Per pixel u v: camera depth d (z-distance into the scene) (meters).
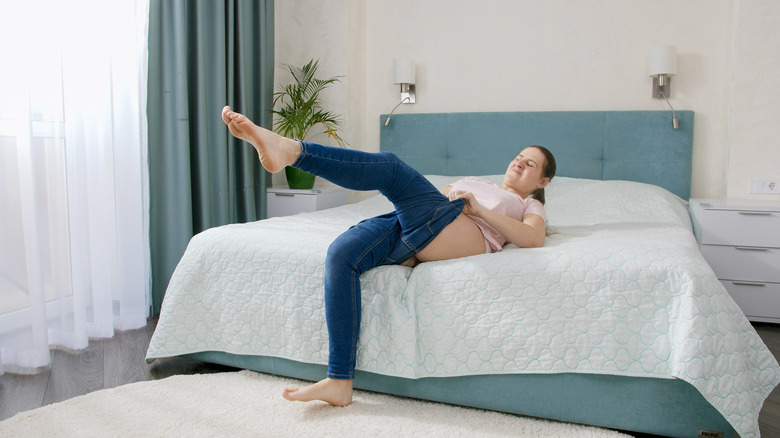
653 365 1.35
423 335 1.54
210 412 1.51
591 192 2.80
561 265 1.46
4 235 1.96
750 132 2.88
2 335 1.94
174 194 2.65
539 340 1.44
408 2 3.64
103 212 2.31
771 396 1.74
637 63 3.21
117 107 2.40
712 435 1.34
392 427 1.42
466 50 3.54
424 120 3.55
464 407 1.57
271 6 3.47
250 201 3.24
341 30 3.56
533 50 3.40
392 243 1.65
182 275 1.82
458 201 1.68
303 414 1.50
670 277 1.37
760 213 2.57
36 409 1.53
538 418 1.51
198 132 2.80
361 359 1.58
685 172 3.09
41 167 2.08
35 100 2.05
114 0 2.34
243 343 1.74
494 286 1.49
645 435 1.45
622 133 3.18
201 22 2.76
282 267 1.69
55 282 2.13
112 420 1.46
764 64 2.82
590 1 3.27
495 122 3.40
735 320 1.36
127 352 2.10
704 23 3.08
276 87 3.70
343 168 1.53
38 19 2.04
